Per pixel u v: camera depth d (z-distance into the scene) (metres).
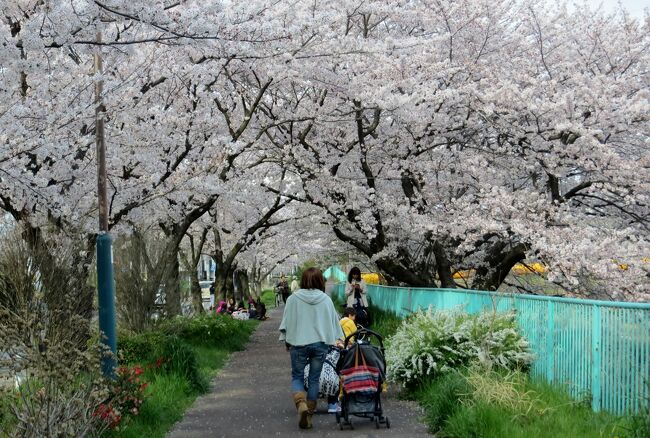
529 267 17.50
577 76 14.69
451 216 16.16
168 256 14.26
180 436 7.23
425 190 17.09
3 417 5.87
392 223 17.47
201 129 14.60
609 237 13.69
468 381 7.45
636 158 16.48
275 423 7.88
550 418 6.57
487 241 18.12
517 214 14.61
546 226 15.41
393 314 19.67
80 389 5.80
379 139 17.19
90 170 12.64
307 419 7.50
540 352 8.49
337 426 7.70
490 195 14.47
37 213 12.12
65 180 12.13
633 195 14.90
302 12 13.71
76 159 12.35
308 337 7.74
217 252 26.31
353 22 16.97
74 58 12.33
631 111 13.82
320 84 15.89
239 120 17.83
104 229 8.84
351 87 15.35
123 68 12.67
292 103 17.92
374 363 7.52
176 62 12.22
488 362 8.18
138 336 11.90
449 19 16.61
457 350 9.17
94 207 12.38
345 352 7.88
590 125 15.05
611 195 16.25
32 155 11.38
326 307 7.86
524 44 17.36
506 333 8.84
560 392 7.46
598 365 6.83
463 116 16.83
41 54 9.11
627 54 16.06
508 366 8.60
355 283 13.86
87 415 5.77
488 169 15.34
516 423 6.48
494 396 6.98
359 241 20.91
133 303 13.41
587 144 13.98
